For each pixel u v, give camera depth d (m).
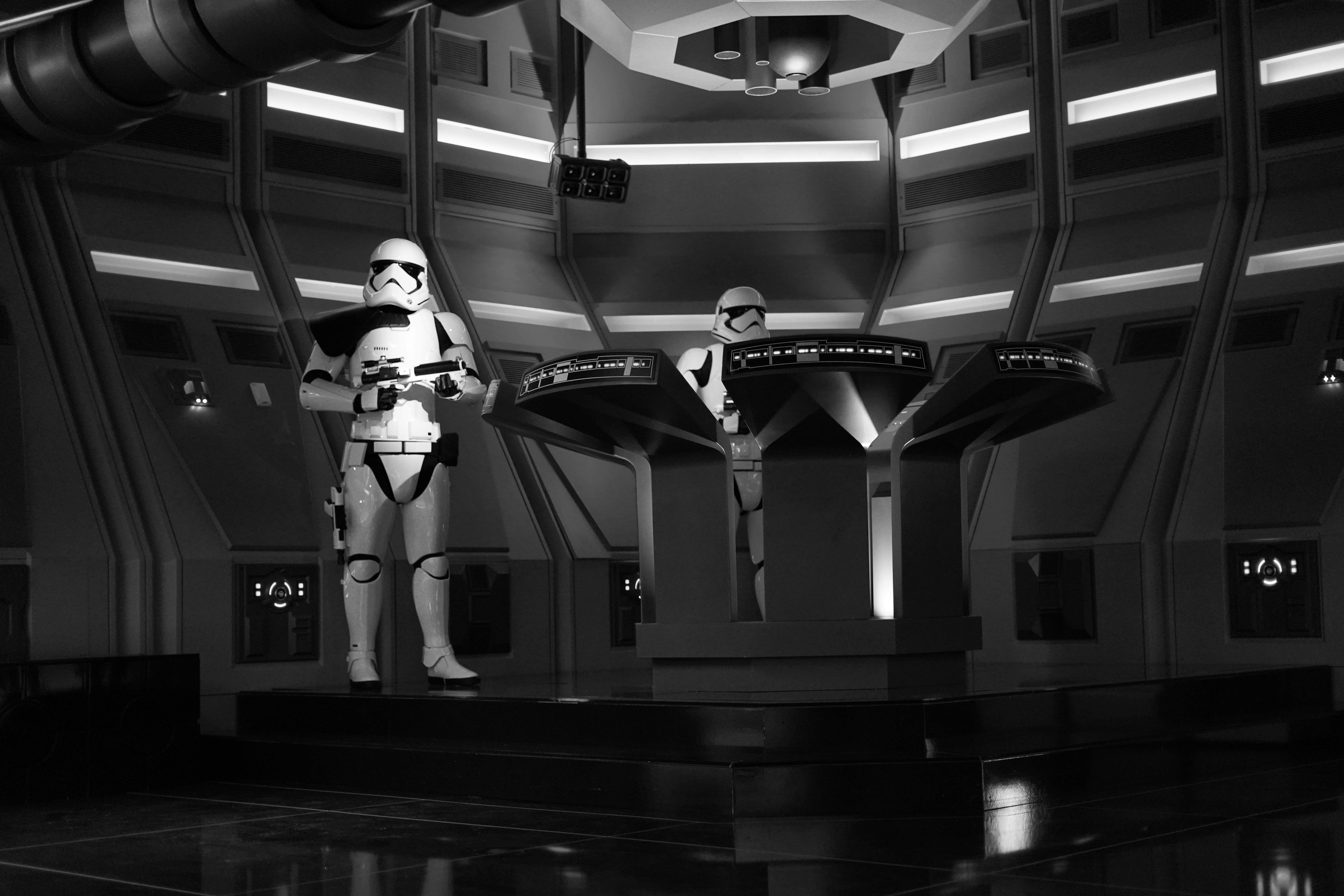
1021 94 10.03
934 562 6.51
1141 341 8.98
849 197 10.37
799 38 7.06
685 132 10.36
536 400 6.34
